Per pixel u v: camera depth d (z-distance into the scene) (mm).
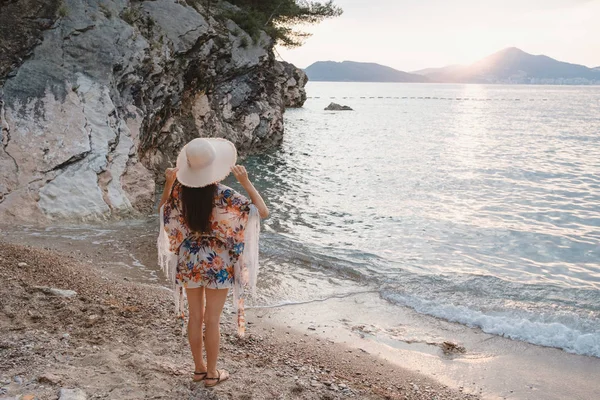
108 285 7090
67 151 12023
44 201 11242
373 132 41781
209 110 22156
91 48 14039
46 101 12539
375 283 8953
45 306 5582
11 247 7750
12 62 12922
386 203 15906
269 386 4543
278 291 8305
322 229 12617
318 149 29016
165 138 17906
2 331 4793
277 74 31453
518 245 11750
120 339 5066
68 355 4438
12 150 11602
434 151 29891
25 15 13773
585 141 37250
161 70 16297
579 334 6934
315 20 38781
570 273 9891
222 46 22875
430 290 8656
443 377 5820
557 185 19625
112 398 3814
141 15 17734
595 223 13898
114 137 13070
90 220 11445
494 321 7348
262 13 29953
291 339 6492
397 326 7215
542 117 69938
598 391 5586
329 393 4664
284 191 17203
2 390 3703
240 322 4160
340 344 6520
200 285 4031
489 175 21766
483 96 199000
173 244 4090
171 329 5566
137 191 13320
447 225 13398
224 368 4781
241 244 4016
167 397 3977
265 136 27234
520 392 5531
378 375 5715
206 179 3834
